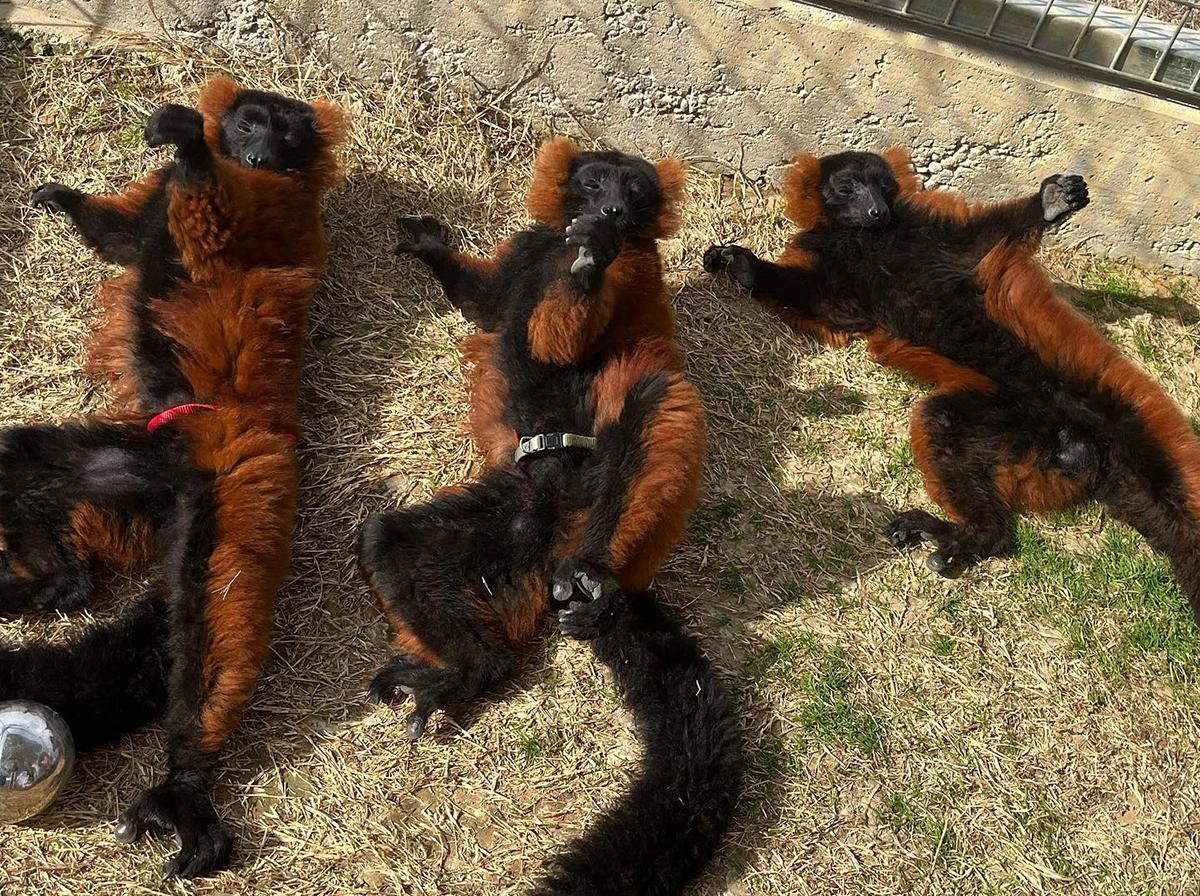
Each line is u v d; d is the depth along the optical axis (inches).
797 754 42.9
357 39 53.0
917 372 51.3
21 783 35.8
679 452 40.5
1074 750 44.3
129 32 52.3
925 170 55.8
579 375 44.4
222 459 39.8
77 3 51.7
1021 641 46.3
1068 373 47.8
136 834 37.6
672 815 39.0
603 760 41.9
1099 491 48.5
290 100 48.5
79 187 48.6
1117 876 42.2
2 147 48.6
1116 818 43.3
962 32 51.3
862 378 52.0
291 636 42.3
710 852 39.2
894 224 51.6
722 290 52.9
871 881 41.1
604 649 41.9
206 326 41.9
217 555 38.2
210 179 41.5
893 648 45.4
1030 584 47.5
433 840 39.8
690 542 46.6
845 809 42.2
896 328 51.0
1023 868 41.9
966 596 47.0
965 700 44.7
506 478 43.2
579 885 37.3
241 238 43.1
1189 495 46.3
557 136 54.8
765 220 55.4
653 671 41.4
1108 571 48.1
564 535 42.3
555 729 42.1
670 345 46.1
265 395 42.5
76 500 40.1
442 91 53.9
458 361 48.3
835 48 52.0
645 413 41.0
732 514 47.4
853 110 53.9
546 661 43.3
